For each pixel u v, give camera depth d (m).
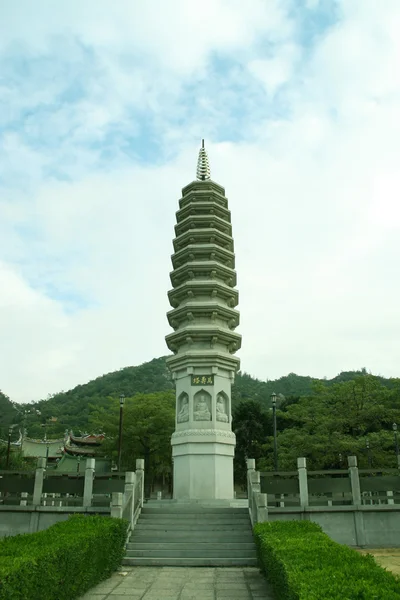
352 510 20.73
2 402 115.25
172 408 61.22
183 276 31.42
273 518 20.67
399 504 20.83
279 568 10.67
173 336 29.34
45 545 11.28
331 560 10.12
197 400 27.67
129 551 18.23
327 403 55.72
